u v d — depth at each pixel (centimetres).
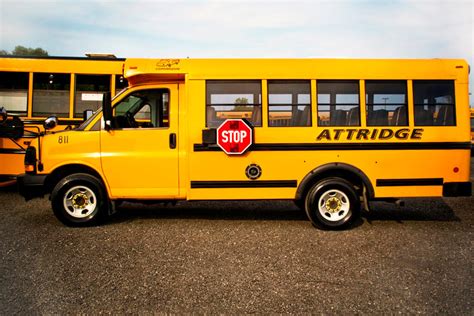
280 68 573
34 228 568
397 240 523
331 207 577
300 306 329
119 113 597
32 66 843
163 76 582
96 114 591
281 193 575
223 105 573
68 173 597
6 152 813
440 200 826
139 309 322
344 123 574
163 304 331
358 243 508
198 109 573
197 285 370
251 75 571
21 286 363
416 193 577
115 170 575
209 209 714
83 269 407
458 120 580
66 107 845
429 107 580
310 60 578
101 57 871
